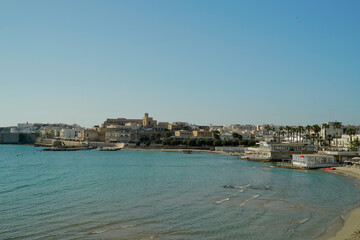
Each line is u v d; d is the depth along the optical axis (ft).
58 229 183.73
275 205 242.58
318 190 303.07
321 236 175.32
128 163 588.50
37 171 463.42
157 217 208.64
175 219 204.64
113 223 195.21
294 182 350.64
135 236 173.27
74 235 174.19
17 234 175.22
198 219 205.05
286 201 256.32
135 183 344.90
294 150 599.98
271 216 212.64
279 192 293.02
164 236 173.99
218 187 319.27
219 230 184.34
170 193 287.48
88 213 217.15
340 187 319.68
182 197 269.85
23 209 226.99
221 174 422.00
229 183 344.49
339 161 518.37
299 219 206.59
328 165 474.49
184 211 223.71
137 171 460.14
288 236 175.42
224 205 241.55
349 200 260.83
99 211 222.28
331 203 250.16
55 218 205.16
